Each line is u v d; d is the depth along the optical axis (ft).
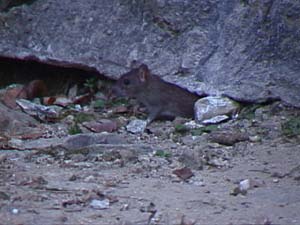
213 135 43.11
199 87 49.83
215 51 50.80
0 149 41.57
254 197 32.91
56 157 39.65
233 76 49.62
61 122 48.67
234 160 39.19
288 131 43.78
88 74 54.19
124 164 38.04
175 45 51.80
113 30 53.06
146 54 52.11
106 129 46.42
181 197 32.63
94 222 29.32
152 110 50.34
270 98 48.16
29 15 54.19
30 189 33.30
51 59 53.11
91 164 38.11
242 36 50.44
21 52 53.62
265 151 40.78
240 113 48.21
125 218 29.84
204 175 36.35
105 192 32.91
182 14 51.88
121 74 52.19
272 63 49.57
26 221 29.25
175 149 41.32
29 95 53.01
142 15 52.85
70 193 32.73
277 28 50.03
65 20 53.72
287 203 32.12
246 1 51.06
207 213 30.63
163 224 29.25
